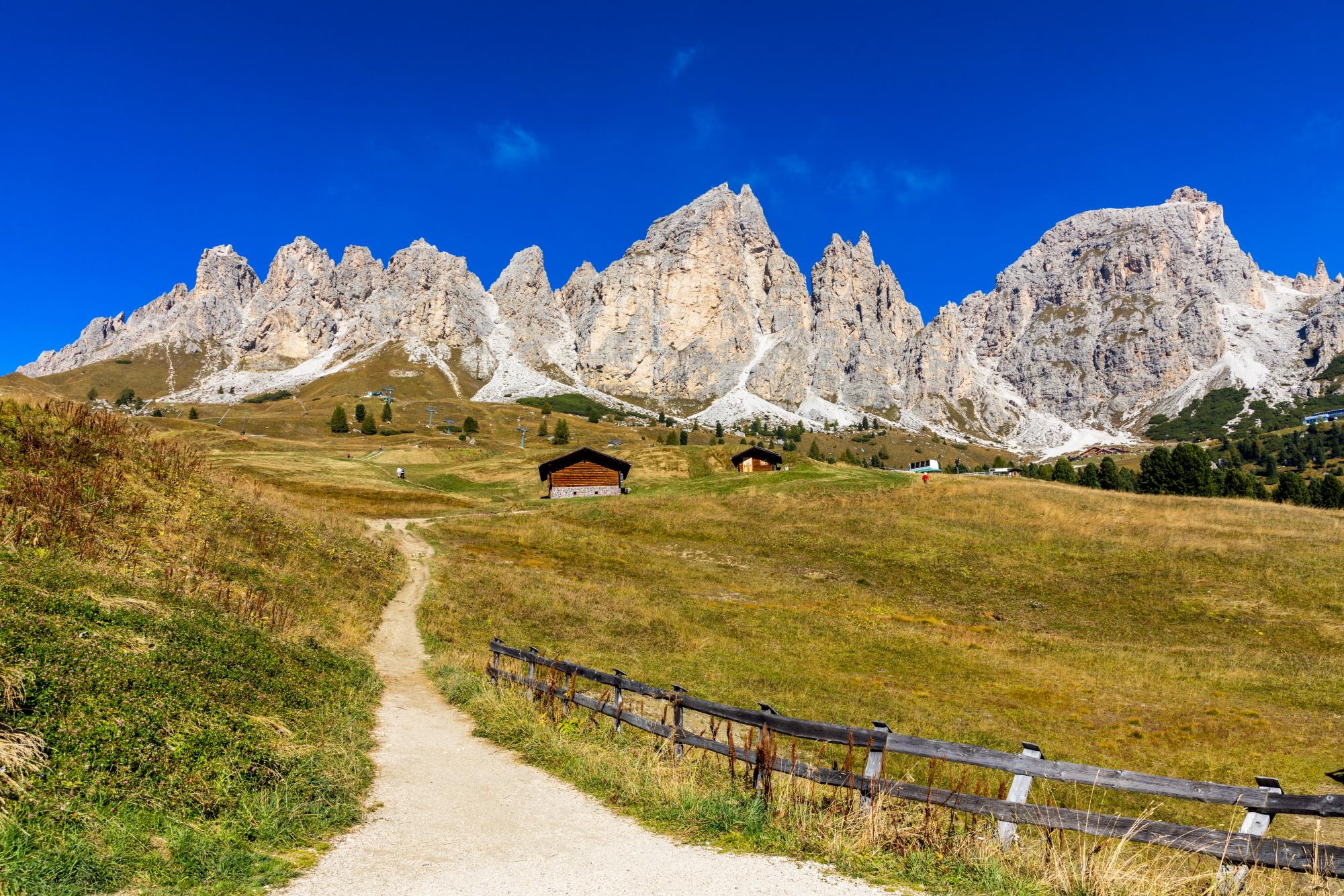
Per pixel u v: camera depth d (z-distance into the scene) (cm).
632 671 2639
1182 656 3562
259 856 789
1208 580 4803
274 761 1066
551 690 1731
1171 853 1141
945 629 3909
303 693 1513
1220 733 2408
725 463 10469
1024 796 849
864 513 6681
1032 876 813
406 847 879
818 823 952
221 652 1479
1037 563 5312
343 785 1076
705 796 1063
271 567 2817
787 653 3228
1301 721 2572
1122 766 2061
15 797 736
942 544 5769
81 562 1834
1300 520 5956
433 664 2305
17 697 897
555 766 1318
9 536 1834
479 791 1166
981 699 2712
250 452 11500
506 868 814
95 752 870
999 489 7400
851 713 2353
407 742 1466
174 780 892
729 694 2459
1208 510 6438
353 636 2433
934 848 878
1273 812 729
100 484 2633
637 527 6581
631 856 868
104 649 1179
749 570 5278
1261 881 745
